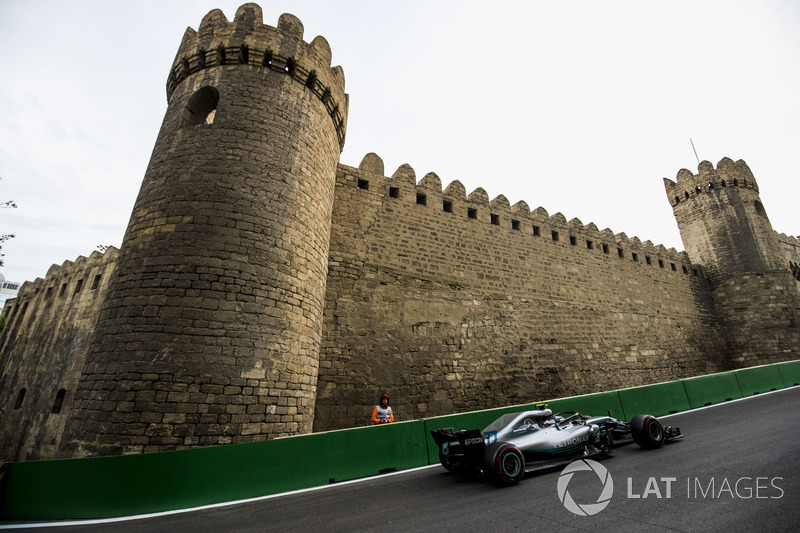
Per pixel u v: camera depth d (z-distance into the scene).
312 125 12.30
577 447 7.48
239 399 8.55
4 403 21.27
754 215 25.61
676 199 29.03
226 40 11.93
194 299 8.88
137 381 8.08
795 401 12.80
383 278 14.51
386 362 13.38
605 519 4.58
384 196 15.81
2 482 6.20
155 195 10.24
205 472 6.59
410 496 6.17
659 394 13.26
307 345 10.38
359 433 8.25
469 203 18.05
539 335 17.27
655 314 22.08
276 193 10.68
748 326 23.98
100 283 18.91
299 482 7.25
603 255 21.69
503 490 6.08
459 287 16.06
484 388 14.98
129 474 6.25
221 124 10.81
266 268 9.85
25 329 23.86
